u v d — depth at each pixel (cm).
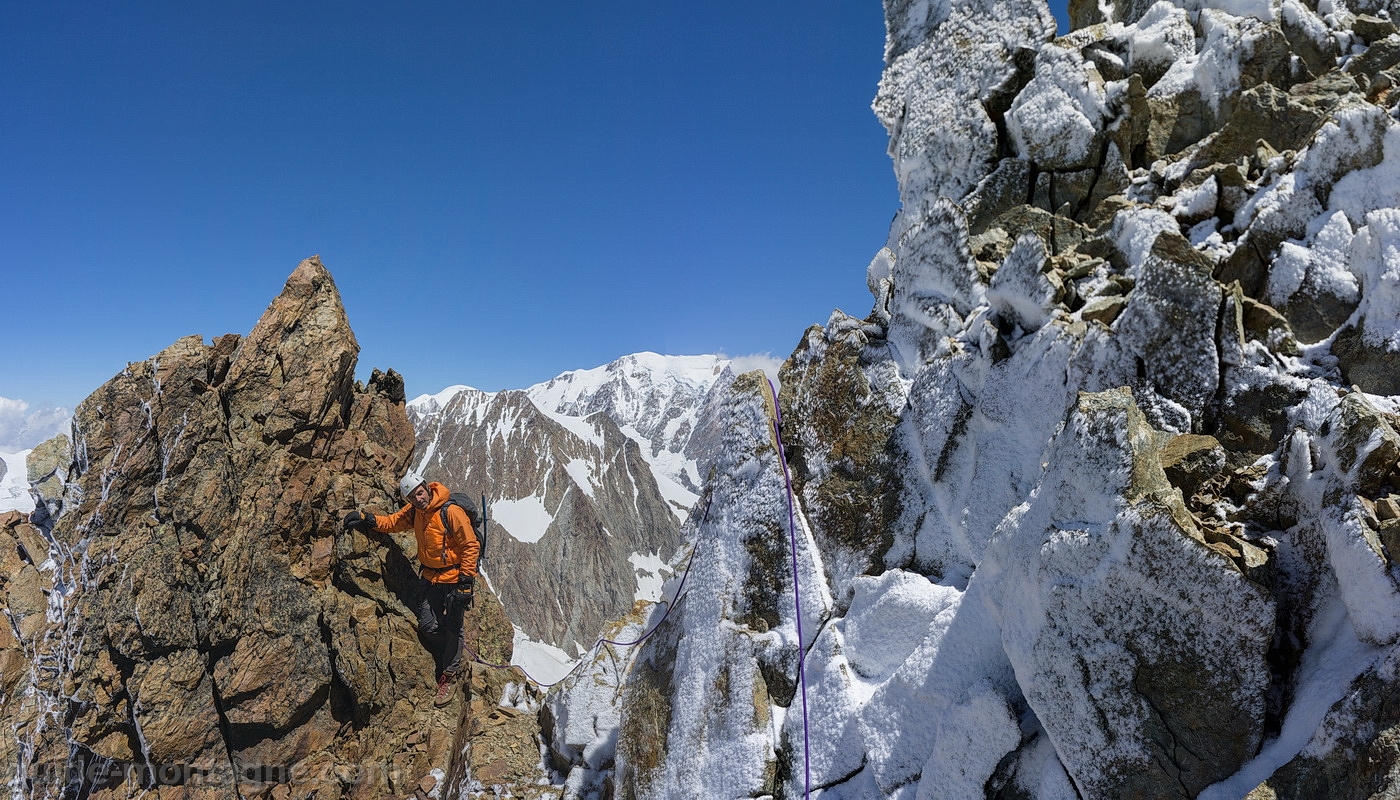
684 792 745
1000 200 879
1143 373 602
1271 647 456
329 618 1277
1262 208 648
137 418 1317
